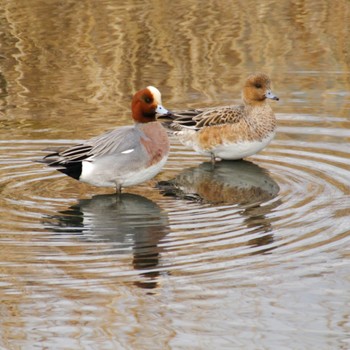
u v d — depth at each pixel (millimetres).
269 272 11094
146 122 14195
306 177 14812
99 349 9555
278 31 22562
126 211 13406
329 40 21938
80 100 18938
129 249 11836
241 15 23703
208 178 15172
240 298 10492
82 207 13578
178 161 16312
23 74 20391
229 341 9656
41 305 10367
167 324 10000
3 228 12641
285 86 19609
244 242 11992
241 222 12789
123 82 19875
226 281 10875
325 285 10781
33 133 17109
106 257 11586
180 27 22844
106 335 9797
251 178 14977
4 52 21453
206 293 10602
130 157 13867
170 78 20078
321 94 19125
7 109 18484
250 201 13766
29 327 9969
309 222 12680
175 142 17562
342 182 14438
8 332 9883
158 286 10766
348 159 15602
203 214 13211
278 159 15859
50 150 14172
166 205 13688
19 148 16375
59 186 14656
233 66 20688
